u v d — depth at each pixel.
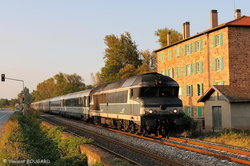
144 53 61.50
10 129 19.92
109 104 22.53
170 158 12.09
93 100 27.75
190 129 22.44
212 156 11.65
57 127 22.89
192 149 13.31
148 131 17.92
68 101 40.81
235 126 22.19
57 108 49.72
